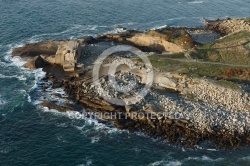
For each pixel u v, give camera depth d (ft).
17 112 326.44
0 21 492.13
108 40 460.55
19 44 443.73
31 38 460.55
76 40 441.68
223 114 315.99
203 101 331.36
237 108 323.78
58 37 468.34
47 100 341.62
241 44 411.95
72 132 303.48
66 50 397.19
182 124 303.07
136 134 299.99
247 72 363.15
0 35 459.32
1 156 278.05
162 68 372.17
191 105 325.42
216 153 282.36
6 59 410.31
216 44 418.92
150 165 272.31
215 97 334.24
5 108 330.75
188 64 379.35
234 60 387.34
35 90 356.79
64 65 384.88
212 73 362.94
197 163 273.95
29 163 272.72
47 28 488.44
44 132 303.48
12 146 288.30
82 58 406.82
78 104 334.24
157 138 295.48
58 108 329.93
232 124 305.53
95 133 302.25
